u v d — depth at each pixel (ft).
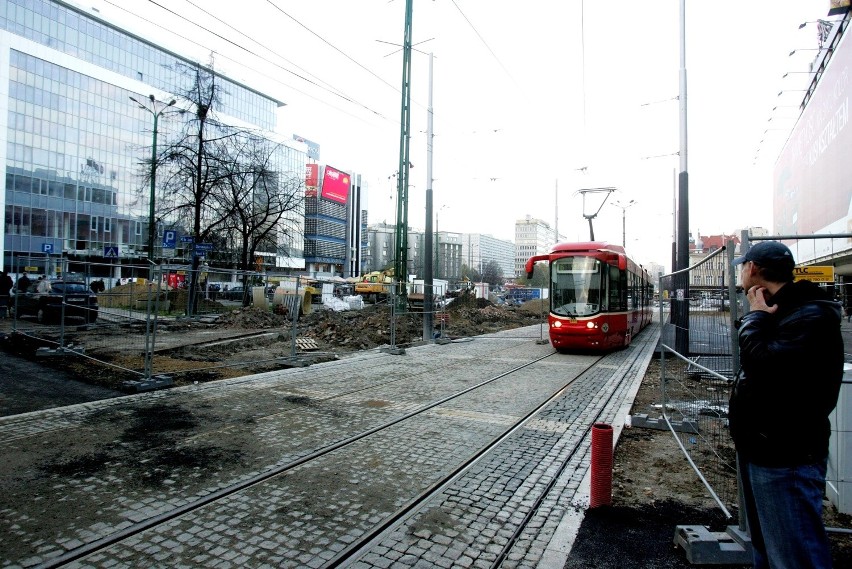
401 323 64.39
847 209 59.36
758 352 8.48
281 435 22.03
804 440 8.27
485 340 68.08
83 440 20.74
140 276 35.99
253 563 11.98
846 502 14.49
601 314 50.83
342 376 36.96
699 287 19.13
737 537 12.03
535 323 108.78
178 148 83.66
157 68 249.34
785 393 8.23
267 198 100.42
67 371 34.27
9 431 21.72
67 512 14.43
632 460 19.94
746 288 9.20
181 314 57.41
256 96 274.36
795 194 94.32
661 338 25.08
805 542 8.25
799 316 8.26
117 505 14.94
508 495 16.24
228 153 90.17
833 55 66.59
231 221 97.09
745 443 8.82
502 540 13.25
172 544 12.84
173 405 26.78
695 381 20.13
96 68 213.87
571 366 44.16
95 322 40.34
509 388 33.78
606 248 53.57
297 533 13.48
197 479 16.97
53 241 200.34
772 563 8.51
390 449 20.58
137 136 228.84
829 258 48.34
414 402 28.91
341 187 378.53
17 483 16.38
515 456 20.10
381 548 12.76
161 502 15.17
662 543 13.05
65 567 11.71
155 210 102.27
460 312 96.78
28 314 55.26
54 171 200.64
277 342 55.16
